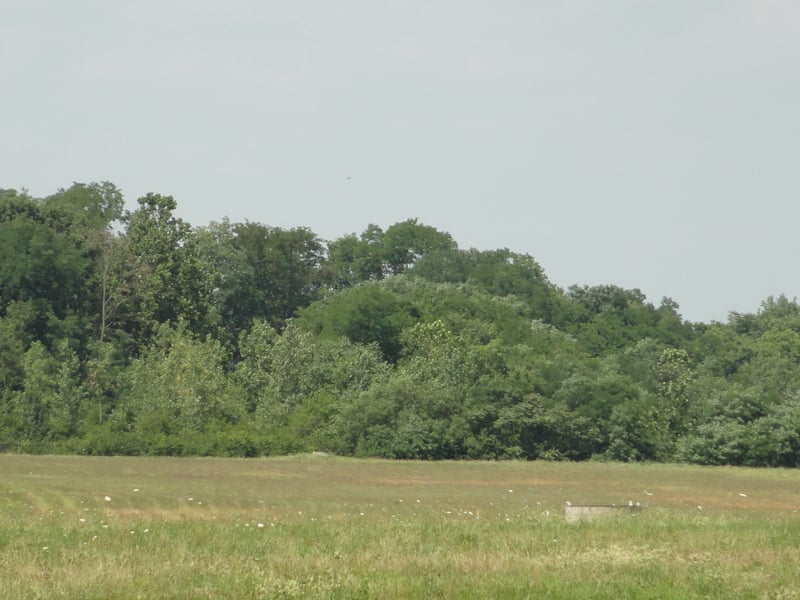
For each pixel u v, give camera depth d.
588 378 130.38
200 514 57.84
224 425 124.12
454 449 121.81
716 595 31.98
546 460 122.81
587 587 32.62
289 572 34.47
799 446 120.38
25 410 122.06
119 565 34.50
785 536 45.69
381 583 32.62
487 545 42.06
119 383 137.25
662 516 56.03
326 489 78.38
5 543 39.84
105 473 87.69
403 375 135.75
